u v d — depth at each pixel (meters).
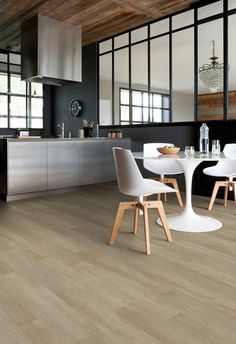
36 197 4.80
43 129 8.26
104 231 3.06
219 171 3.94
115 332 1.47
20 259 2.36
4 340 1.41
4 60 7.45
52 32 5.32
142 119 7.41
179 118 8.78
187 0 4.77
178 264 2.27
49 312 1.64
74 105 7.65
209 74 5.88
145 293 1.84
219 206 4.17
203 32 5.72
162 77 8.25
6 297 1.79
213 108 8.16
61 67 5.46
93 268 2.20
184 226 3.16
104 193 5.13
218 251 2.53
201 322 1.55
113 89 6.72
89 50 7.13
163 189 2.57
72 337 1.43
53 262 2.30
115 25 5.76
